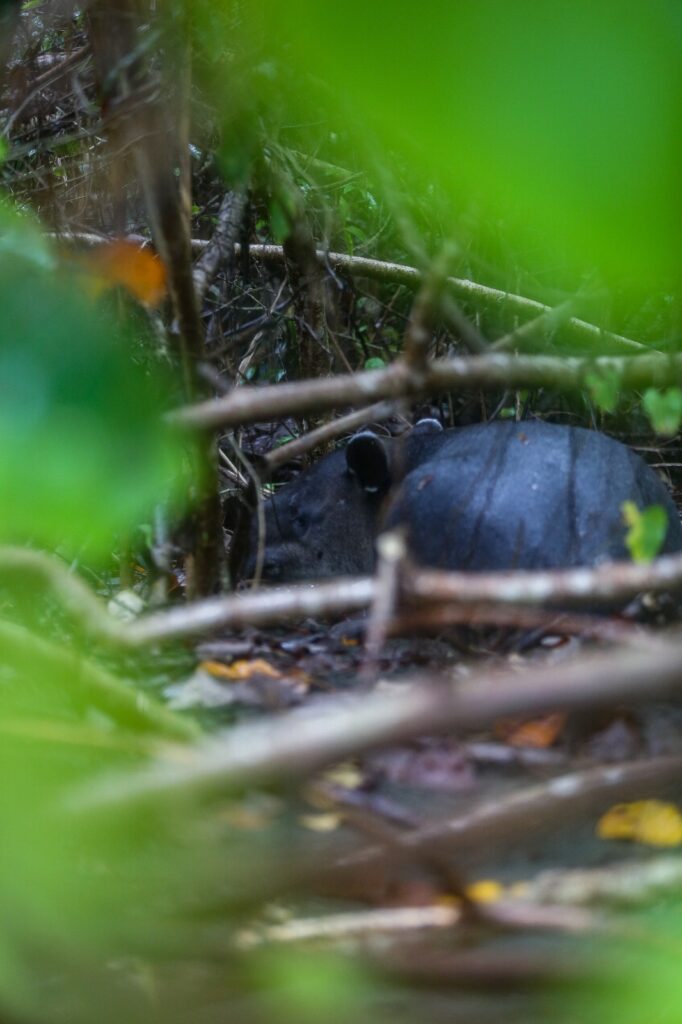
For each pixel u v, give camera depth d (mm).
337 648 6793
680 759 2584
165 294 5824
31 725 2773
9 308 924
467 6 790
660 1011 1054
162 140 5391
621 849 3502
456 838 2316
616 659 1448
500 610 4914
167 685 5496
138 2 5246
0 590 5137
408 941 2309
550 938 2545
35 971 2016
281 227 7395
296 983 2105
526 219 834
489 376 3463
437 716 1486
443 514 7469
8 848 1823
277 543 9508
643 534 3703
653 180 785
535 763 4391
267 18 865
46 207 7367
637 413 10625
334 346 10086
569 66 786
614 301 3830
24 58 7199
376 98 817
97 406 901
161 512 5957
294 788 3518
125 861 2916
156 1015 2066
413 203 7250
